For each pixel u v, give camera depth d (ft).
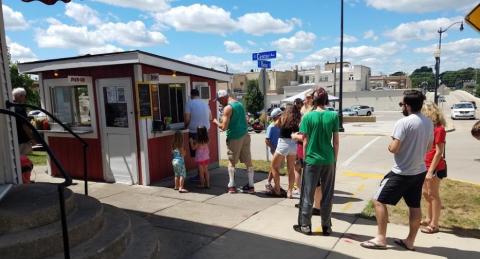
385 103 247.09
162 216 18.10
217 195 21.85
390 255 13.93
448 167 34.55
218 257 13.75
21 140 19.42
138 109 22.68
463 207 19.36
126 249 12.68
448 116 133.69
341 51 74.43
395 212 18.43
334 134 15.53
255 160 35.60
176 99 26.09
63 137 26.04
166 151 25.16
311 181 15.67
